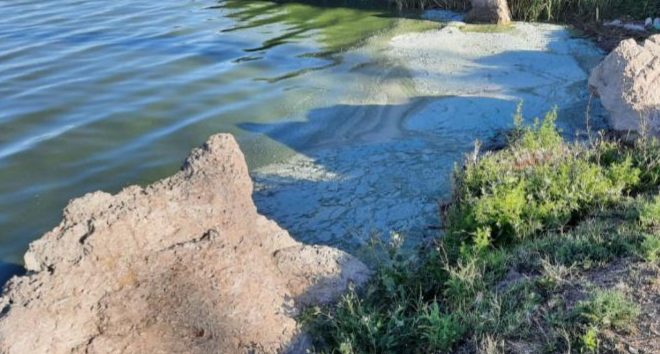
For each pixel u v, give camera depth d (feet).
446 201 26.35
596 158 25.79
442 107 36.88
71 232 18.78
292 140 33.86
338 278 20.80
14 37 48.39
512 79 40.55
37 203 28.14
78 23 52.21
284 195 28.86
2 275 23.57
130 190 20.67
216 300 18.26
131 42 48.01
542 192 22.75
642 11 49.93
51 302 17.13
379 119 35.86
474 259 19.25
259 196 28.81
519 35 48.73
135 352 16.80
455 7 56.49
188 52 46.21
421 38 49.11
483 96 38.14
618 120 30.78
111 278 18.17
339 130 34.86
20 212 27.48
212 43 48.21
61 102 37.73
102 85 40.19
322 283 20.65
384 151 32.27
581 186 23.02
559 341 15.29
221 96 39.06
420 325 17.42
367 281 20.86
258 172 30.86
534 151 25.90
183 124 35.47
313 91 39.78
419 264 21.77
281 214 27.48
